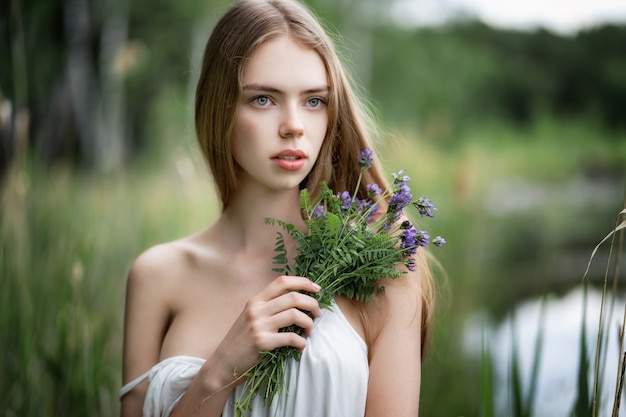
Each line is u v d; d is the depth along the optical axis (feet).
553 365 12.75
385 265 4.59
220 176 5.14
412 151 33.63
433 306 5.22
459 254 18.67
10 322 7.78
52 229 9.66
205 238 5.42
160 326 5.36
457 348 12.51
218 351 4.54
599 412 4.85
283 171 4.70
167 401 4.82
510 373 5.60
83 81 33.04
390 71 60.90
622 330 4.21
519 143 64.54
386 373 4.63
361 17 51.13
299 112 4.70
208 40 5.02
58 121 30.63
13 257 8.12
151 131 32.63
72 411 7.29
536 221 32.50
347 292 4.67
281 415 4.50
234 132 4.80
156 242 11.60
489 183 43.24
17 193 8.47
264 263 5.15
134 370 5.32
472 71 69.97
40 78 29.40
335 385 4.47
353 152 5.23
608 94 77.05
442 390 10.88
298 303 4.47
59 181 12.72
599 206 37.83
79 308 7.51
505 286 19.31
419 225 5.54
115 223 11.72
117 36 34.45
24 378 7.32
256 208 5.16
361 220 4.66
